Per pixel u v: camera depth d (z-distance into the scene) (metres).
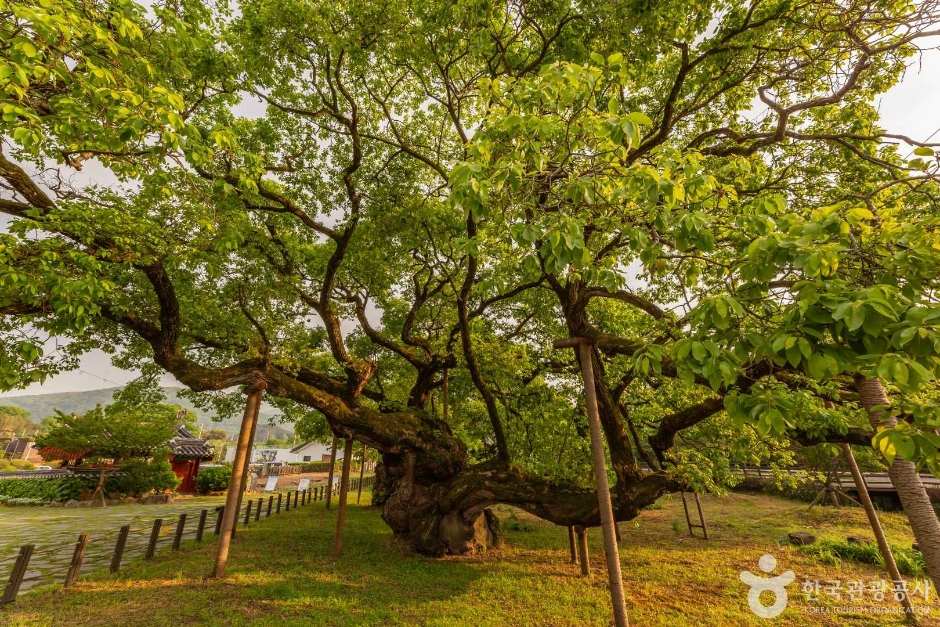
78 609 6.22
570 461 8.50
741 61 7.32
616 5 6.31
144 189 7.38
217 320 10.34
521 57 8.08
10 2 3.43
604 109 6.05
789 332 2.25
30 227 5.38
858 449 7.80
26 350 5.12
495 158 3.79
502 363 9.77
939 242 2.41
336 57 8.30
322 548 9.99
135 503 20.67
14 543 11.04
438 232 10.05
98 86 3.97
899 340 1.90
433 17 7.40
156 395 12.84
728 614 6.57
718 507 18.09
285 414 16.23
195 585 7.25
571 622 6.11
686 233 2.95
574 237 2.91
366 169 10.76
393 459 10.33
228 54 7.66
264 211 9.98
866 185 6.46
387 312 14.30
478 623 6.00
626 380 9.02
